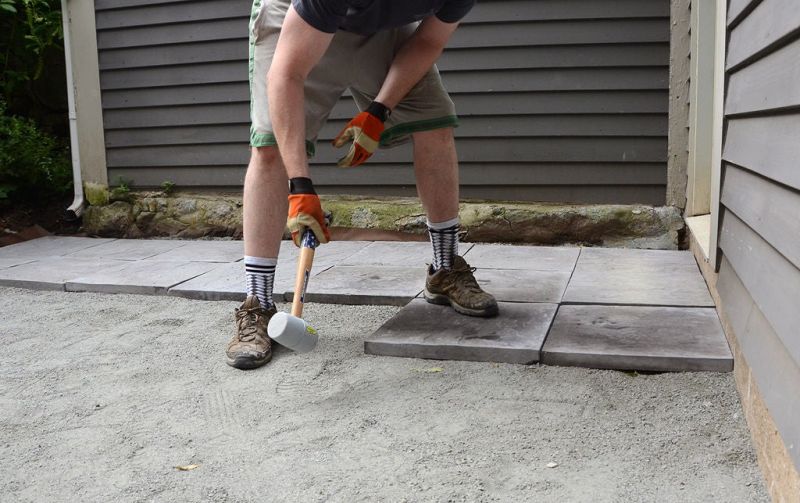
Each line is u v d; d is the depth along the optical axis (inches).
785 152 58.8
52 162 220.4
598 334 96.7
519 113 168.6
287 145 87.8
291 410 81.0
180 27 190.7
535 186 170.7
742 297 79.2
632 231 163.5
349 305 123.0
